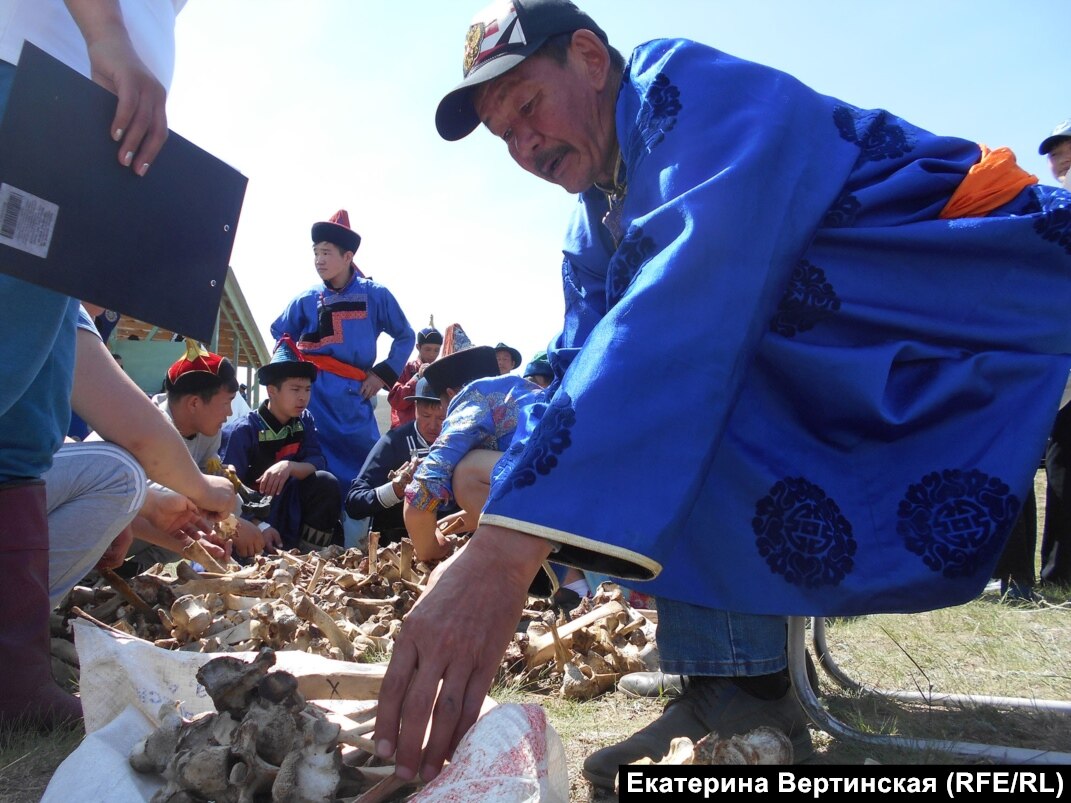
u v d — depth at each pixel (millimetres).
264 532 4496
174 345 9102
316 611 2592
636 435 1345
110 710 1617
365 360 6617
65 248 1319
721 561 1585
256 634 2584
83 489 2336
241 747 1250
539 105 1867
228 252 1602
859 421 1607
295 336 6695
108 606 2723
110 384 2523
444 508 4430
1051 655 2506
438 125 2029
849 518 1572
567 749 1882
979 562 1529
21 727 1845
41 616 1932
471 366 4840
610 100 1910
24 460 1949
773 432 1634
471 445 3426
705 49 1760
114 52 1454
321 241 6516
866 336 1659
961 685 2236
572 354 1969
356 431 6570
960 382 1599
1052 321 1657
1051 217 1654
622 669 2443
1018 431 1586
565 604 3582
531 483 1312
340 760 1313
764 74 1738
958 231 1650
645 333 1402
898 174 1708
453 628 1239
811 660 2152
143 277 1443
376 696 1644
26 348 1790
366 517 5035
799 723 1661
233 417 6688
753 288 1478
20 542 1891
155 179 1452
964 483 1569
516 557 1297
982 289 1663
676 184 1594
